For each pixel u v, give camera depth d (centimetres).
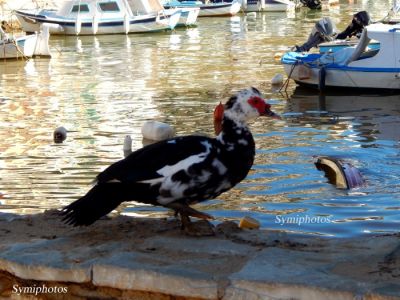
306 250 511
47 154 1413
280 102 1955
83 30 4097
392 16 2723
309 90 2127
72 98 2103
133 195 524
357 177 1139
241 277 448
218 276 454
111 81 2412
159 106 1925
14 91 2277
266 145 1420
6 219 614
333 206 1029
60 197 1120
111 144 1497
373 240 527
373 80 2041
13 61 3089
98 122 1734
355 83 2059
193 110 1853
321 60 2098
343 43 2242
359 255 489
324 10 5297
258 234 556
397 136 1491
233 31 4016
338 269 462
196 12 4388
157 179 513
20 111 1919
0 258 510
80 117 1805
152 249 516
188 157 512
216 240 534
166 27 4119
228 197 1069
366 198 1062
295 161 1282
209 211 1009
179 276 458
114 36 4025
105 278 479
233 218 980
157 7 4272
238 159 520
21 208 1063
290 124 1628
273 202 1048
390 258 480
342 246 518
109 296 480
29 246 534
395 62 2020
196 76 2450
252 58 2859
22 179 1226
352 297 421
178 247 516
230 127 521
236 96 523
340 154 1331
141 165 515
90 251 515
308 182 1143
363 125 1616
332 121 1670
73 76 2573
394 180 1149
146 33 4119
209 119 1730
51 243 541
